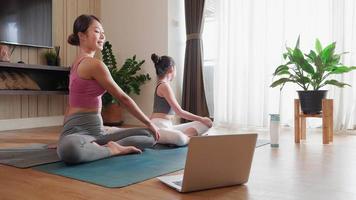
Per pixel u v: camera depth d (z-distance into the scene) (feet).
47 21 13.89
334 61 9.18
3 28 12.39
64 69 13.58
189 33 14.28
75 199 4.16
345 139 9.68
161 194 4.35
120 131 7.23
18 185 4.78
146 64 15.02
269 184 4.84
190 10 14.23
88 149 6.08
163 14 14.52
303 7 12.28
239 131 12.42
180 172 5.52
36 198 4.20
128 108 6.59
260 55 13.07
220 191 4.49
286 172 5.56
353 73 11.35
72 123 6.47
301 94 9.23
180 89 15.02
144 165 5.97
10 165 6.07
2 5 12.37
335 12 11.59
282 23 12.60
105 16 16.28
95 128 6.69
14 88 12.26
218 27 13.99
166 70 8.48
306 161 6.46
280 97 12.42
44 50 14.26
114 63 14.85
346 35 11.52
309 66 9.20
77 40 6.75
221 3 13.97
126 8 15.62
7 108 13.20
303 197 4.25
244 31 13.46
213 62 14.33
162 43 14.56
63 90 13.80
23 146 8.43
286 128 12.30
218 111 14.02
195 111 14.10
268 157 6.86
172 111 8.63
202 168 4.41
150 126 6.84
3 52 12.07
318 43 9.69
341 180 5.07
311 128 12.16
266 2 12.84
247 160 4.77
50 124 14.69
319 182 4.95
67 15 15.12
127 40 15.60
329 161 6.46
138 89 14.60
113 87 6.39
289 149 7.86
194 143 4.28
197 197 4.24
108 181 4.92
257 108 13.20
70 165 6.00
